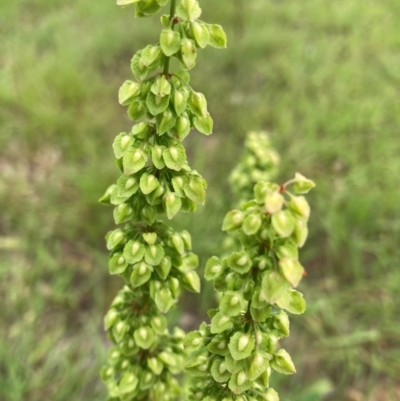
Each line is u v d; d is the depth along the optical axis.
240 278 0.09
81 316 0.33
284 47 0.55
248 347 0.09
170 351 0.15
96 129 0.43
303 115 0.46
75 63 0.50
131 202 0.11
